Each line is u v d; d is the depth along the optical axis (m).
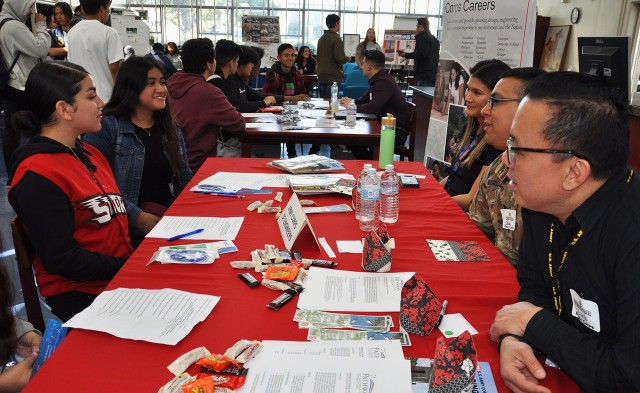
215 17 13.05
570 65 7.64
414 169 2.60
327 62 7.96
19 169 1.52
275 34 11.28
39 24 4.36
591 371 0.91
